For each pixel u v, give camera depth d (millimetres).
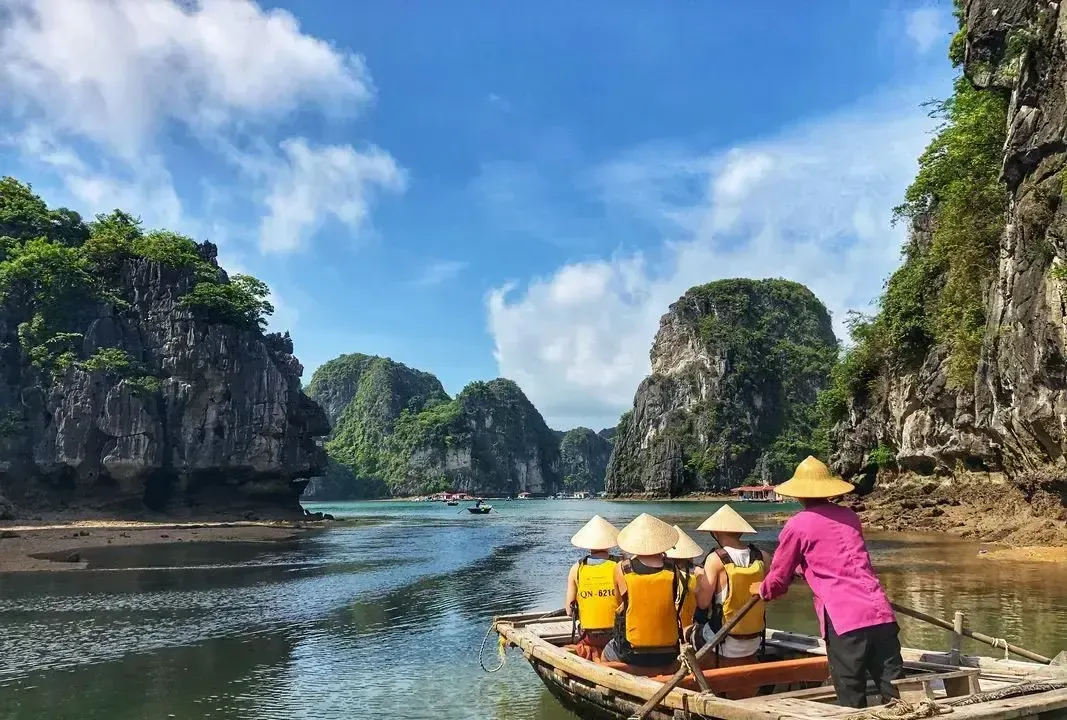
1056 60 19703
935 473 37969
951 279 31172
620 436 162375
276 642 12266
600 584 7805
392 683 9562
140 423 57656
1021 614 12297
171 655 11359
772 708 5348
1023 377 21719
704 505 99312
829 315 164375
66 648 11883
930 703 5074
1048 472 22688
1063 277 18875
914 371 39125
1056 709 5422
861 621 5508
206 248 73750
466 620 14242
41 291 58844
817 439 101000
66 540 34875
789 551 5934
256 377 65125
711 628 7289
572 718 7926
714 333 141625
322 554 29469
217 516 60531
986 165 28219
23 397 56250
